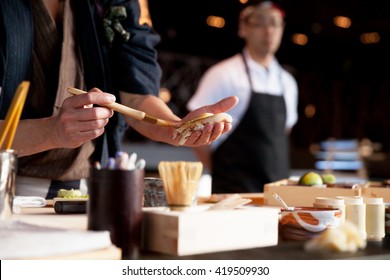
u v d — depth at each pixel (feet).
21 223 3.22
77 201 4.28
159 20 21.52
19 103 3.43
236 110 10.52
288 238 4.14
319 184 6.07
